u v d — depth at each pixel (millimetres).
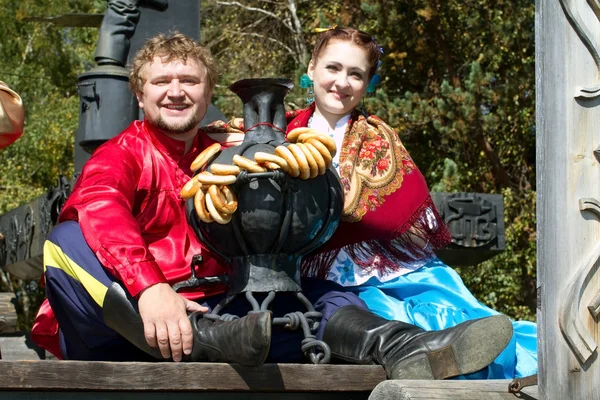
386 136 4859
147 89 4320
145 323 3727
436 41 19734
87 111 8172
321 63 4836
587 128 3283
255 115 4109
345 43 4805
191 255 4281
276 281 3961
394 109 18031
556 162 3281
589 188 3270
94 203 3967
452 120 18062
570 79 3297
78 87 8273
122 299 3850
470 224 8430
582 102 3289
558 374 3240
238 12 23438
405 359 3668
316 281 4492
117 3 8297
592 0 3281
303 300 4023
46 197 8648
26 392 3412
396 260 4754
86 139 8133
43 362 3373
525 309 18656
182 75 4293
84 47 26719
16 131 4383
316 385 3664
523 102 19578
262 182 3873
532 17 19109
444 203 8406
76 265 3947
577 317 3234
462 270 18484
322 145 3867
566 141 3287
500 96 18219
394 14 19109
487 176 19594
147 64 4328
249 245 3953
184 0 8398
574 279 3240
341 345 3934
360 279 4684
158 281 3793
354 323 3924
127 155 4258
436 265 4855
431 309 4535
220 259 4102
